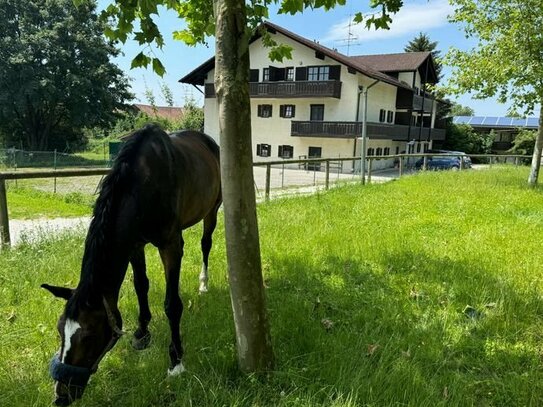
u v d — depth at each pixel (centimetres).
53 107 3341
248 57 222
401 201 888
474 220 698
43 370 246
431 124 3550
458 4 1191
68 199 1030
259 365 244
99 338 189
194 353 264
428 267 438
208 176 342
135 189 229
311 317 320
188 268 429
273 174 2064
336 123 2631
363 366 249
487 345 290
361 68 2559
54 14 3250
